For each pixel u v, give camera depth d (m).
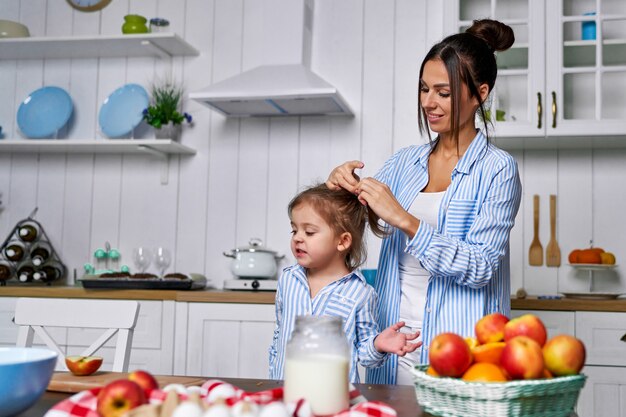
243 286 3.01
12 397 0.87
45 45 3.32
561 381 0.88
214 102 3.06
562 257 3.11
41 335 1.63
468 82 1.55
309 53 3.26
